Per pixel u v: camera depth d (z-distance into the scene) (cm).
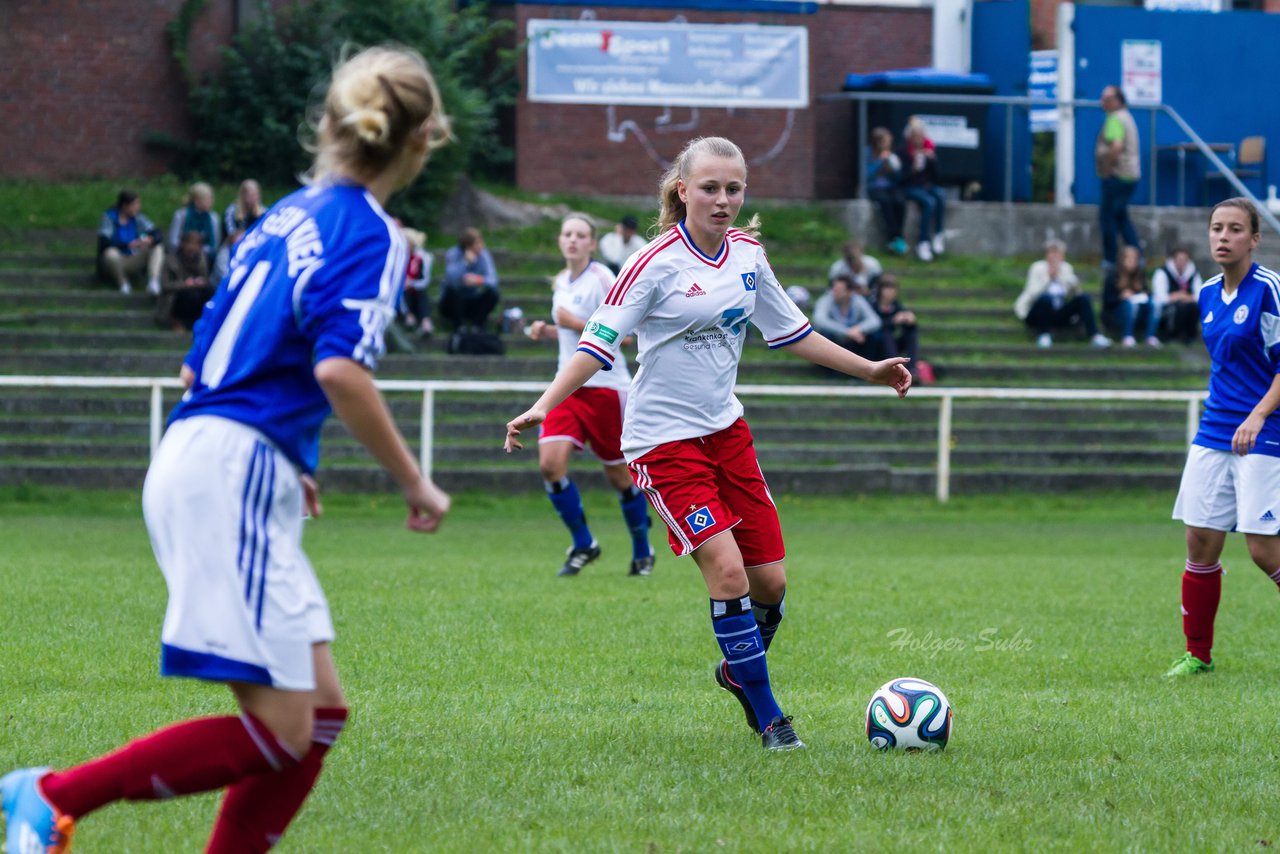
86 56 7006
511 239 6950
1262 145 7900
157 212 6606
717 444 1678
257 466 981
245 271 1011
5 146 6931
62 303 5925
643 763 1502
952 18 8188
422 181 6750
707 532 1625
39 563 3294
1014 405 5984
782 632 2477
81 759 1463
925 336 6494
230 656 953
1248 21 8138
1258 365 2148
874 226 7431
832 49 8094
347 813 1287
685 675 2062
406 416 5559
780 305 1739
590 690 1936
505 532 4388
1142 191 8075
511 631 2419
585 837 1215
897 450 5556
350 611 2608
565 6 7375
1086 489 5469
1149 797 1394
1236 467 2152
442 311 5925
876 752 1580
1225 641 2523
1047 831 1262
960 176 7762
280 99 7050
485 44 7250
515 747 1567
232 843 1001
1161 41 8069
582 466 5381
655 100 7475
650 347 1652
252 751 977
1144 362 6444
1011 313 6744
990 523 4922
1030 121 8131
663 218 1725
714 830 1244
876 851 1185
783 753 1561
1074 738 1659
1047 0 9356
